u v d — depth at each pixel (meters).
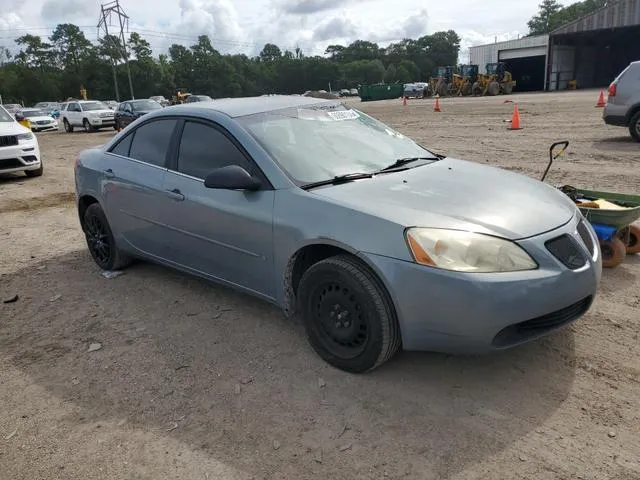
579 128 14.62
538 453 2.61
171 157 4.32
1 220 7.98
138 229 4.64
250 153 3.72
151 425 2.98
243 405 3.10
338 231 3.15
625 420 2.80
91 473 2.66
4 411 3.20
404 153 4.23
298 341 3.76
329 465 2.61
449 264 2.84
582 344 3.52
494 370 3.29
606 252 4.69
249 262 3.73
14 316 4.47
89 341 3.96
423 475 2.51
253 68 131.38
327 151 3.91
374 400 3.07
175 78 115.50
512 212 3.16
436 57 149.50
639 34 55.19
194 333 3.96
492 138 13.78
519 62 59.97
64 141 23.27
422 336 2.96
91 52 108.50
